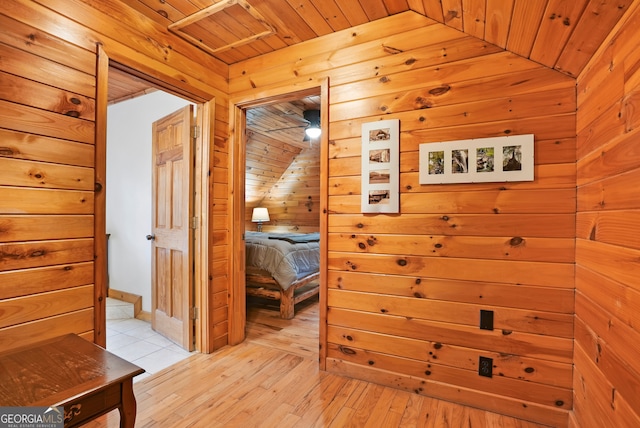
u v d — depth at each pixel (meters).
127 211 3.42
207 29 2.12
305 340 2.72
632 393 1.03
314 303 3.94
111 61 1.81
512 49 1.68
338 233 2.14
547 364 1.65
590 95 1.42
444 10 1.70
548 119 1.63
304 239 4.05
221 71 2.53
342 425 1.63
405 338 1.96
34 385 0.97
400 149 1.96
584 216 1.48
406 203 1.95
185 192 2.47
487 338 1.76
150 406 1.77
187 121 2.47
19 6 1.44
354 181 2.10
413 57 1.93
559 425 1.62
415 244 1.92
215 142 2.48
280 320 3.26
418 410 1.76
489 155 1.74
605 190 1.26
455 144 1.82
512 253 1.71
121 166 3.48
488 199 1.76
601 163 1.30
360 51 2.09
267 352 2.47
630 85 1.07
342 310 2.13
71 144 1.62
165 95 3.09
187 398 1.85
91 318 1.70
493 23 1.56
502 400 1.73
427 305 1.90
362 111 2.08
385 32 2.01
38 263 1.50
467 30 1.76
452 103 1.84
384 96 2.01
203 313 2.44
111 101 3.48
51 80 1.55
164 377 2.09
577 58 1.45
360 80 2.08
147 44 1.99
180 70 2.20
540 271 1.65
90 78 1.70
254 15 1.96
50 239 1.54
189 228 2.46
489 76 1.75
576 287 1.57
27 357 1.15
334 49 2.17
